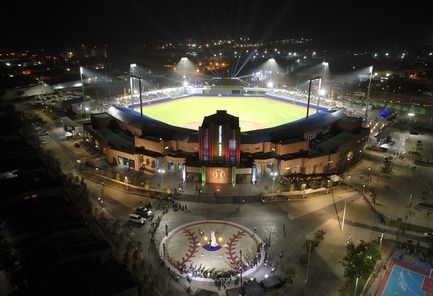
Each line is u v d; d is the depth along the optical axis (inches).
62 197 3203.7
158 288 2378.2
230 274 2502.5
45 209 2938.0
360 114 6565.0
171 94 7490.2
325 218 3238.2
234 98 7490.2
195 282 2465.6
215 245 2829.7
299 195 3609.7
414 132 5738.2
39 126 5664.4
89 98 6771.7
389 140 5241.1
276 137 4291.3
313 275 2529.5
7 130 5246.1
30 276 2236.7
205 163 3873.0
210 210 3348.9
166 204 3437.5
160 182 3850.9
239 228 3078.2
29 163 3759.8
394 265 2655.0
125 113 5103.3
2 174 3513.8
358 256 2469.2
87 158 4542.3
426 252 2790.4
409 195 3688.5
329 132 4948.3
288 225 3127.5
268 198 3555.6
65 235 2605.8
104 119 4943.4
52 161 4138.8
